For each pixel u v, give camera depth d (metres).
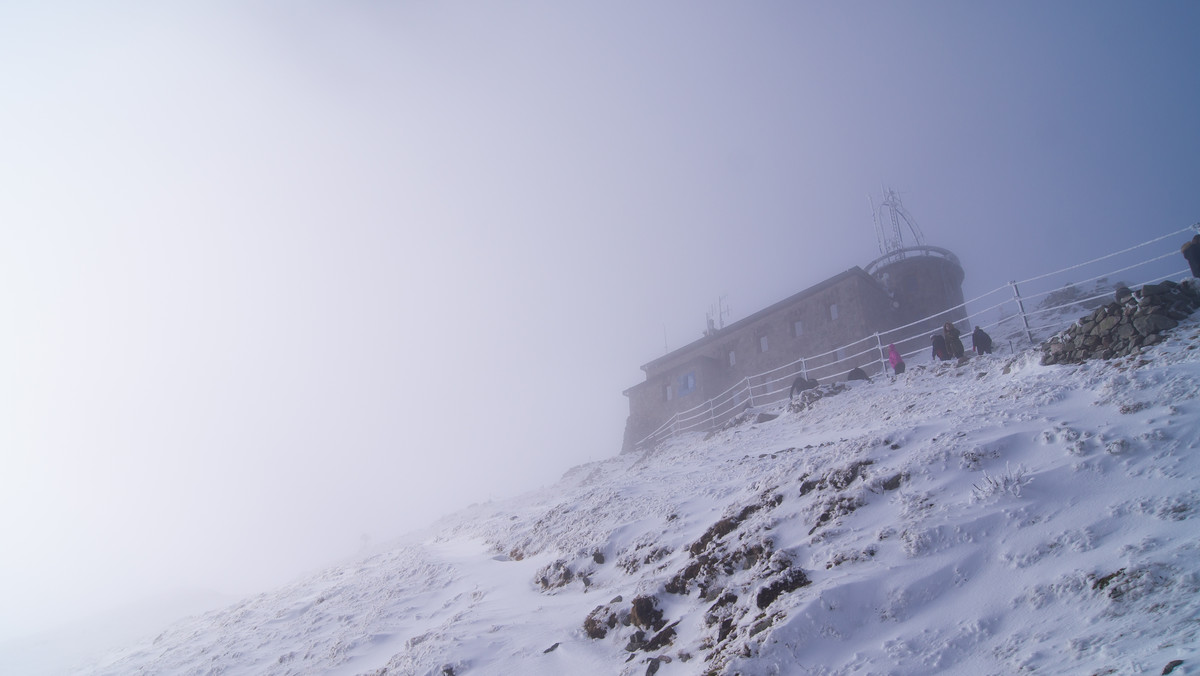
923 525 7.93
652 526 12.61
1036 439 8.98
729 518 10.55
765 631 7.07
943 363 21.03
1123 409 9.10
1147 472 7.43
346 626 13.31
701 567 9.55
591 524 14.27
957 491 8.44
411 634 11.85
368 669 10.80
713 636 7.92
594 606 10.54
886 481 9.22
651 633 9.03
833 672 6.31
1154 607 5.39
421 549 19.16
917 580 7.09
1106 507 7.11
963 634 6.15
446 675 9.63
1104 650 5.08
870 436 11.12
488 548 16.83
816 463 10.94
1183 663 4.33
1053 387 11.52
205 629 17.03
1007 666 5.46
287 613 15.40
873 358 35.88
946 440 9.68
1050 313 30.27
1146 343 12.59
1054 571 6.46
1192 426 7.94
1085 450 8.29
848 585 7.25
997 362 18.30
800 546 8.66
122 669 15.34
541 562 13.78
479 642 10.35
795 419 21.91
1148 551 6.11
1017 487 7.95
